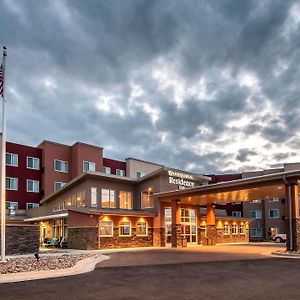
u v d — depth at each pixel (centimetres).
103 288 1207
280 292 1116
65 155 5466
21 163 5100
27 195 5078
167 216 3912
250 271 1628
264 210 6084
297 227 2527
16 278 1405
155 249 3334
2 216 1988
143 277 1462
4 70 2066
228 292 1121
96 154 5603
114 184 3953
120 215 3491
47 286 1256
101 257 2414
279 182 2698
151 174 3938
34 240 2784
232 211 6475
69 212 3566
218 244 4409
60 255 2488
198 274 1541
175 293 1111
